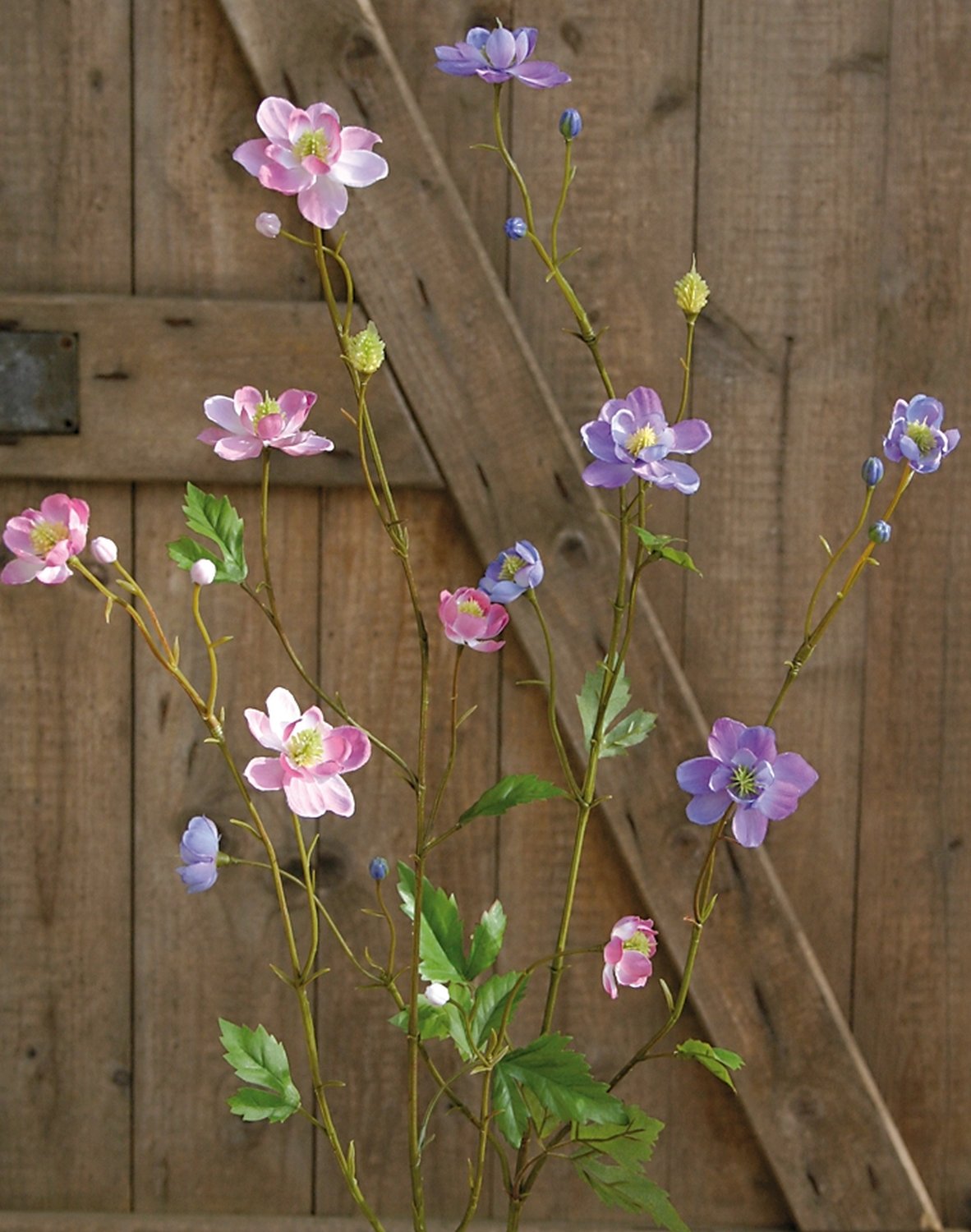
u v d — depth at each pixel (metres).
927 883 1.61
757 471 1.58
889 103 1.55
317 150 1.21
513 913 1.60
